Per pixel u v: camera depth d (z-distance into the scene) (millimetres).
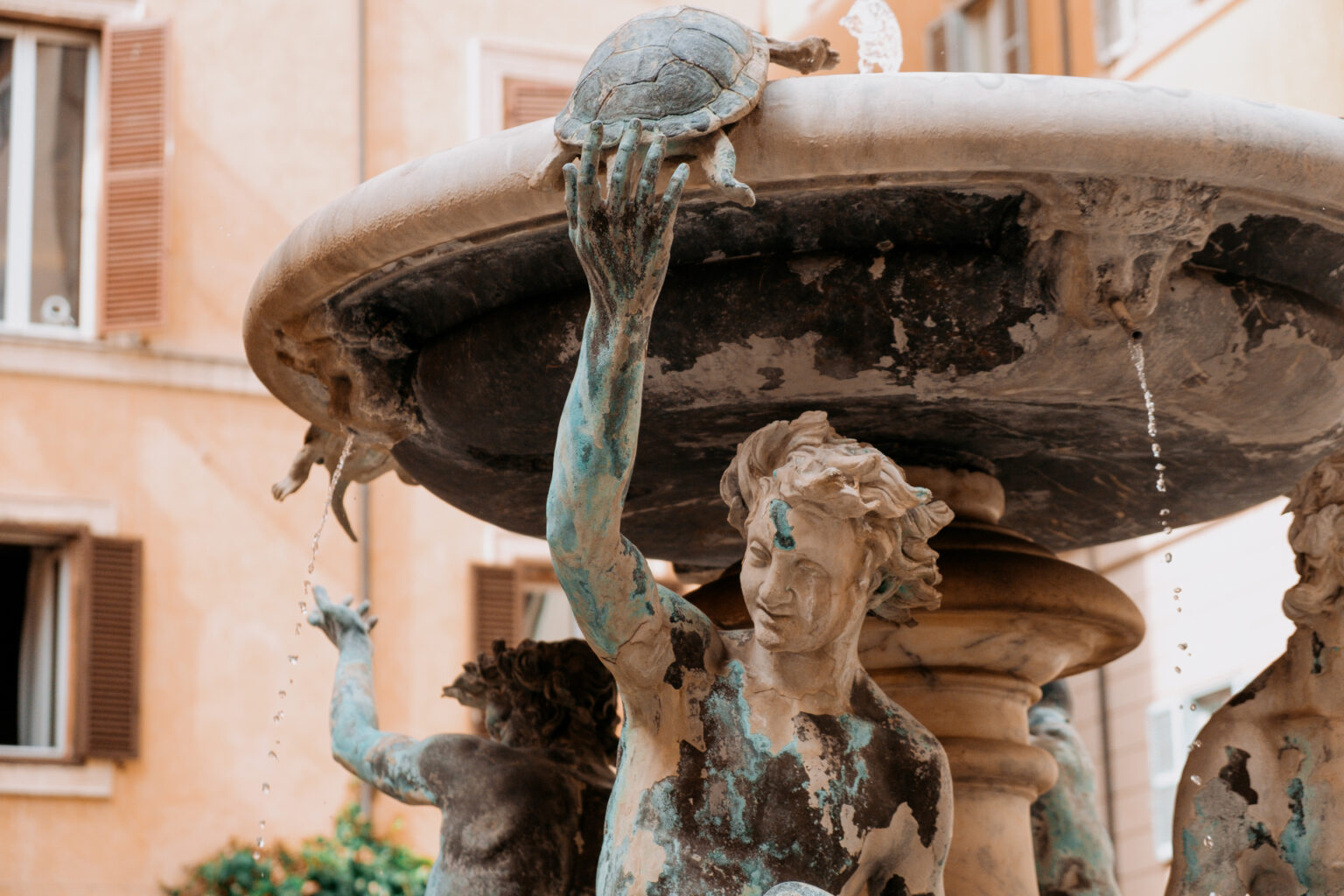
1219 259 3936
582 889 4414
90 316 19250
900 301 3883
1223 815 4281
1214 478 4844
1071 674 5344
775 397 4117
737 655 3727
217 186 19797
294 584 19109
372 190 4000
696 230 3846
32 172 19422
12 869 17734
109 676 18375
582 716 4621
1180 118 3596
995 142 3561
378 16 20531
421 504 19531
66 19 19594
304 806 18516
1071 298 3816
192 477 19094
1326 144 3707
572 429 3424
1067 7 18312
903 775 3703
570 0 21000
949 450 4578
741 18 20875
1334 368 4203
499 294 4164
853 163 3594
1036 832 5312
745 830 3590
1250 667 16797
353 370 4461
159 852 18125
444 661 19234
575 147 3629
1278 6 15336
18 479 18641
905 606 3844
